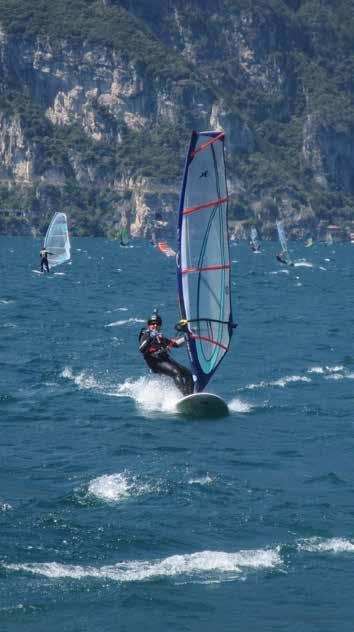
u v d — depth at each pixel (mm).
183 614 35156
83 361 95312
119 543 41812
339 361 100000
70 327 128625
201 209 73688
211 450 59688
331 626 34375
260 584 37969
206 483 51562
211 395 69625
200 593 37000
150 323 75812
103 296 199625
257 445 61594
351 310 176250
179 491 49844
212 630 34000
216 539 42844
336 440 63594
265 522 45312
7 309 156625
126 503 47625
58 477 52594
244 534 43625
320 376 89875
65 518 44938
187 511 46500
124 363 94250
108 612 35062
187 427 66312
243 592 37188
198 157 72938
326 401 77250
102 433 63938
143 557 40406
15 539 41781
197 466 55281
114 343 110250
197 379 74188
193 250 73625
